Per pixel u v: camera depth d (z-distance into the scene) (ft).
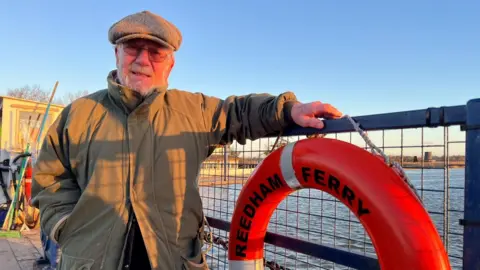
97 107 6.65
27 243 18.42
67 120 6.59
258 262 6.67
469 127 4.56
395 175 5.06
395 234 4.68
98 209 6.23
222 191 8.97
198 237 6.91
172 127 6.53
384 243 4.76
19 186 21.21
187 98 6.99
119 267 6.00
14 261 15.49
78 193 6.73
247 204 6.63
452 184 5.14
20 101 23.70
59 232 6.47
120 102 6.36
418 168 5.49
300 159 5.83
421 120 5.06
